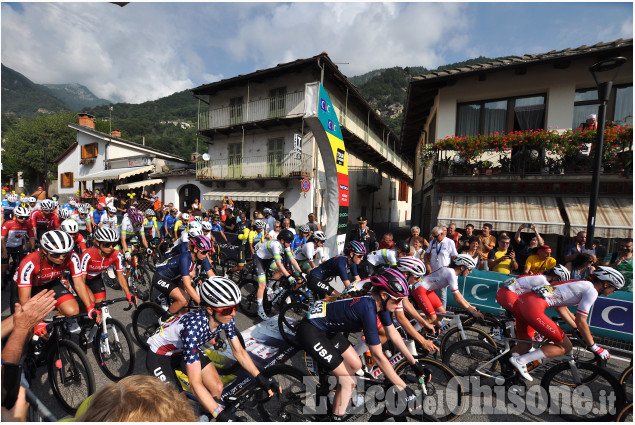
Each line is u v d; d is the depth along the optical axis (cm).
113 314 468
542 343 303
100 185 2300
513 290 333
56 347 272
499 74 822
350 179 1717
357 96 1594
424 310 344
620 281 279
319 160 1451
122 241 587
